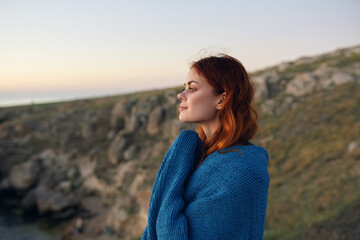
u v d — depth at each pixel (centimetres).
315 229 567
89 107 4131
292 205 876
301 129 1544
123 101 3136
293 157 1298
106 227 1922
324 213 673
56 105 5725
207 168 83
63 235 1973
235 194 73
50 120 3688
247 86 94
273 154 1397
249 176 75
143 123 2658
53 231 2045
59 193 2456
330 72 2206
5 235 1988
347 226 528
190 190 85
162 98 2783
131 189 2012
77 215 2191
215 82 91
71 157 2884
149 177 1978
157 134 2509
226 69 92
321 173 1034
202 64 94
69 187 2530
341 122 1430
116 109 3141
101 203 2289
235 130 89
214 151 89
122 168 2344
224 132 89
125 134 2631
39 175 2725
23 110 5019
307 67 2677
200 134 113
